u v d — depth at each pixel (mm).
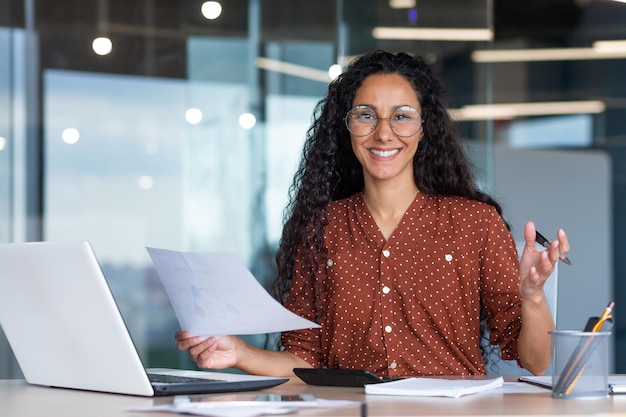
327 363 2225
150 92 6457
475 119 6363
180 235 6410
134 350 1607
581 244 6320
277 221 6457
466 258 2182
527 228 1867
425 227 2223
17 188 6309
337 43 6504
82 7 6406
